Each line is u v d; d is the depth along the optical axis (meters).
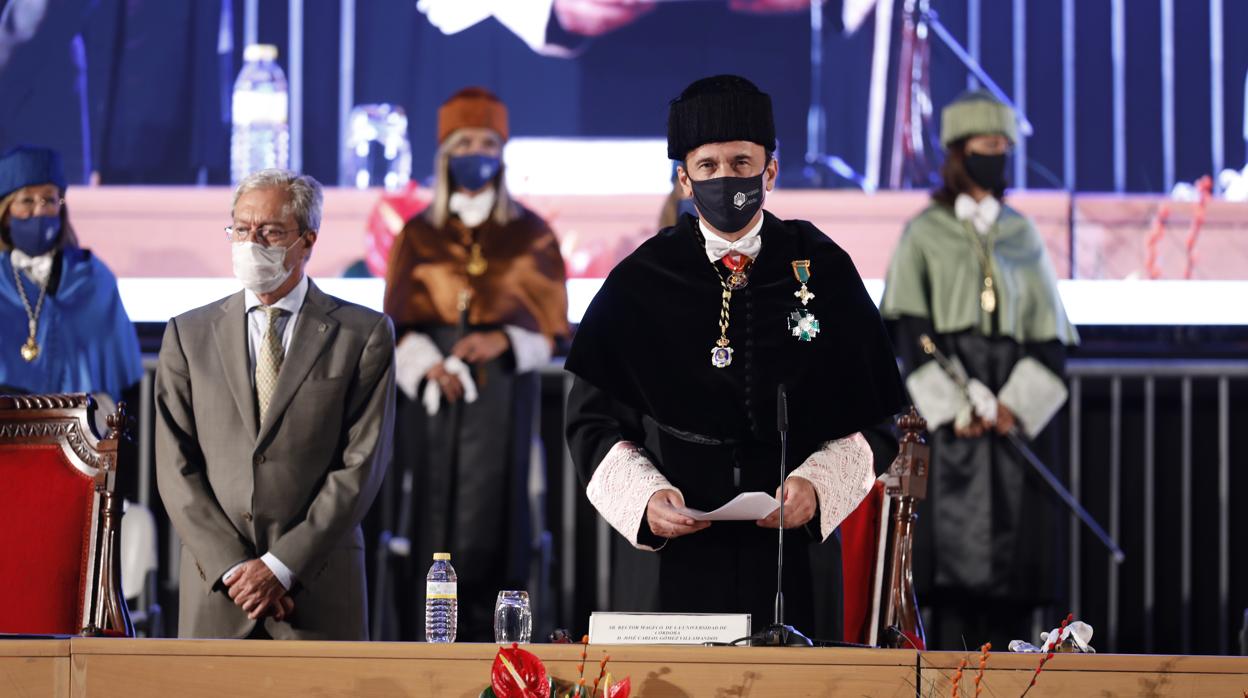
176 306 17.56
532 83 18.75
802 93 18.61
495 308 16.44
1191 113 18.42
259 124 18.67
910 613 9.18
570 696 6.51
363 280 17.48
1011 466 15.75
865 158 18.55
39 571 9.40
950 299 15.98
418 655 6.62
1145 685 6.54
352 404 10.19
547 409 17.80
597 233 17.89
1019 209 17.70
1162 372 16.94
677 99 8.55
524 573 16.16
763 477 8.31
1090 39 18.55
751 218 8.45
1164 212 17.66
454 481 16.09
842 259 8.74
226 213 17.67
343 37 18.88
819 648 6.60
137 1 18.75
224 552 9.64
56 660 6.72
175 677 6.69
